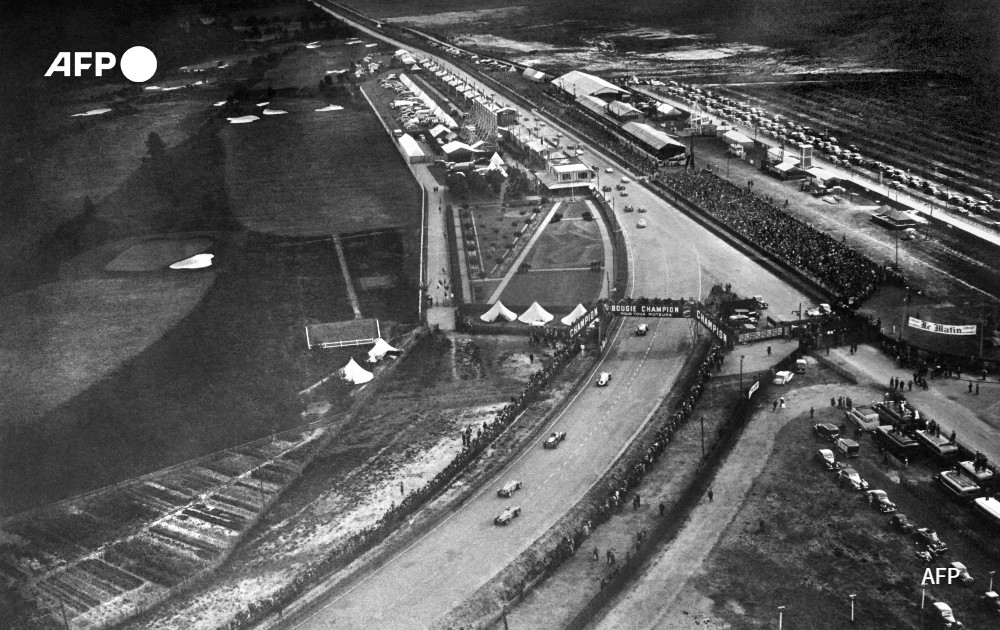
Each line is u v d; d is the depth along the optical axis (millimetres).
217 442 193750
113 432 196500
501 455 179625
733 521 153625
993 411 179500
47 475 183375
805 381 198000
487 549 151375
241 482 179375
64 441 193125
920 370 193750
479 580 143875
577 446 180125
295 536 161625
